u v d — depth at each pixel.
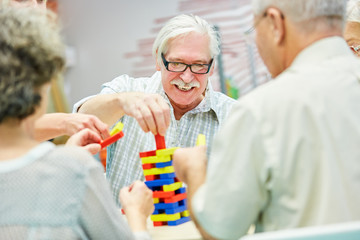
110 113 2.10
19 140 1.08
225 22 4.89
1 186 1.01
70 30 5.25
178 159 1.34
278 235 0.90
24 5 1.92
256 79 4.80
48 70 1.09
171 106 2.30
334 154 1.07
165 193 1.63
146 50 5.19
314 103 1.10
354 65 1.19
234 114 1.13
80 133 1.67
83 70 5.30
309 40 1.19
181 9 5.07
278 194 1.09
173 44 2.10
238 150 1.10
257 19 1.25
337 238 0.89
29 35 1.06
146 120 1.73
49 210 1.00
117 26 5.23
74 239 1.01
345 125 1.09
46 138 2.01
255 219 1.14
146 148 2.30
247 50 4.80
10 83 1.03
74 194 1.03
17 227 0.98
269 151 1.08
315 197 1.07
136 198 1.44
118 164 2.32
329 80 1.14
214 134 2.32
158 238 1.45
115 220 1.10
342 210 1.04
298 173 1.07
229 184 1.10
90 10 5.25
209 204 1.12
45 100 1.13
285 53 1.23
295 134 1.08
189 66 2.10
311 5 1.16
